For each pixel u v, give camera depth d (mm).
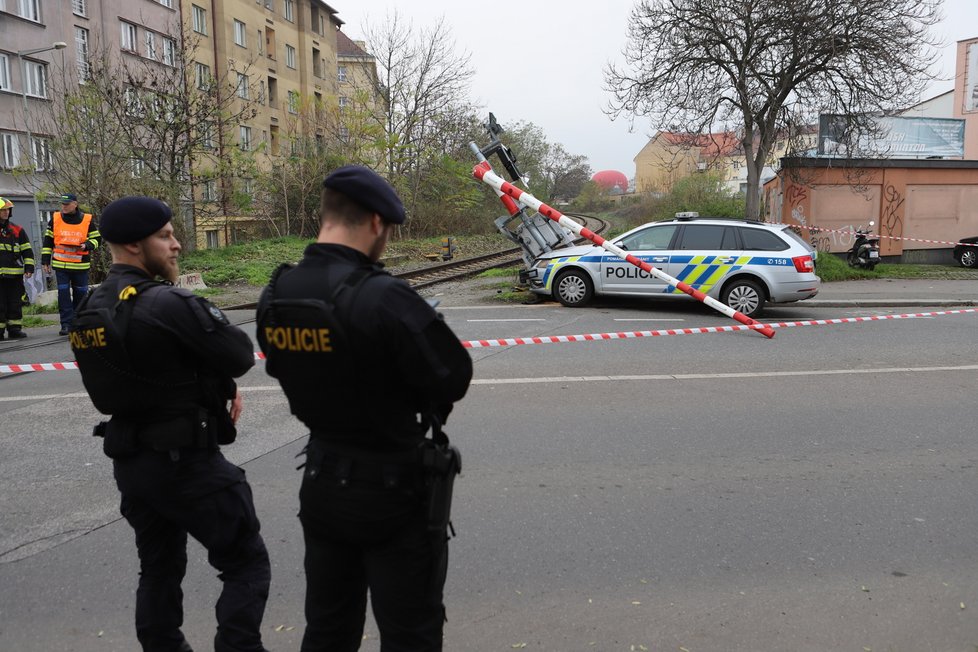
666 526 4238
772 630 3221
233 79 42781
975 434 5867
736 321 11336
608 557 3875
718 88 20469
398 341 2000
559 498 4621
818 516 4375
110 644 3146
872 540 4074
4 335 10609
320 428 2158
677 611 3371
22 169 20188
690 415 6359
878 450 5492
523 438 5766
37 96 28500
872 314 12453
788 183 20969
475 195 34875
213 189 25344
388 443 2105
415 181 34062
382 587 2166
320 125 31531
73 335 2549
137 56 23531
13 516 4414
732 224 12109
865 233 19703
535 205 10172
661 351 9055
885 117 22109
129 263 2641
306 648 2303
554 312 12273
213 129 22875
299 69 51844
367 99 31781
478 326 10922
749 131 20594
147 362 2467
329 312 2016
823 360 8555
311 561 2260
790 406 6633
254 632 2629
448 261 22609
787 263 11648
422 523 2152
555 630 3221
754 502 4570
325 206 2195
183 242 21875
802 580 3648
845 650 3074
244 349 2643
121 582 3654
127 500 2695
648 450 5492
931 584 3613
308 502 2180
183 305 2506
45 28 29172
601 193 75875
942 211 21844
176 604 2795
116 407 2510
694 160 37562
